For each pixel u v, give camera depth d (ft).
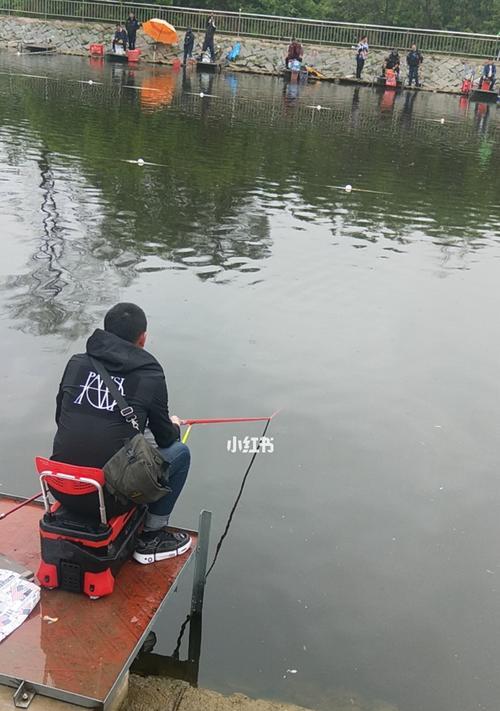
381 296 25.84
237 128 58.90
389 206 38.86
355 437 16.75
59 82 77.97
